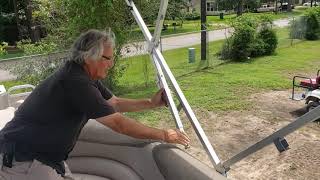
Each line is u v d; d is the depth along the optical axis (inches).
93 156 126.4
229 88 364.8
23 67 332.5
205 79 408.5
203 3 493.0
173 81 111.5
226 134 247.3
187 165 91.9
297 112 289.9
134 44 373.7
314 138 237.1
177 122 106.3
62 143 88.8
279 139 80.2
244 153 88.0
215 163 95.4
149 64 413.4
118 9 337.1
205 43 499.8
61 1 342.0
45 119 86.6
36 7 474.3
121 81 398.6
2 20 1068.5
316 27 748.0
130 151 117.6
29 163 87.5
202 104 311.3
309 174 190.9
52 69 329.1
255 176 190.5
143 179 113.2
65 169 98.9
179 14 885.2
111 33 91.3
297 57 546.9
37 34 839.7
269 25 572.1
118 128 93.0
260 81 390.6
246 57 522.9
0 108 169.6
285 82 386.6
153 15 360.8
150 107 115.5
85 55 86.0
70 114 87.4
